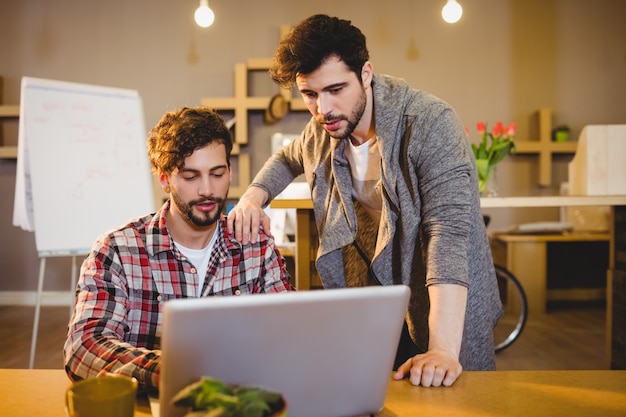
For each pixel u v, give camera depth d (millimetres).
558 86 4465
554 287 4629
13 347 3352
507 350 3334
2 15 4453
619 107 4480
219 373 661
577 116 4480
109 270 1142
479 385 920
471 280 1308
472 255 1308
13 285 4516
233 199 4426
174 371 648
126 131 2998
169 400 661
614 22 4441
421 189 1243
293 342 676
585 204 2473
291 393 700
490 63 4449
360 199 1467
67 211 2748
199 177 1130
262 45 4449
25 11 4449
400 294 717
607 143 2762
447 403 844
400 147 1285
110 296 1107
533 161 4473
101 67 4469
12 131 4434
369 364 734
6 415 798
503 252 4242
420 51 4449
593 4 4441
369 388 753
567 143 4348
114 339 964
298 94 4469
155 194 4211
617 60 4457
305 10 4434
